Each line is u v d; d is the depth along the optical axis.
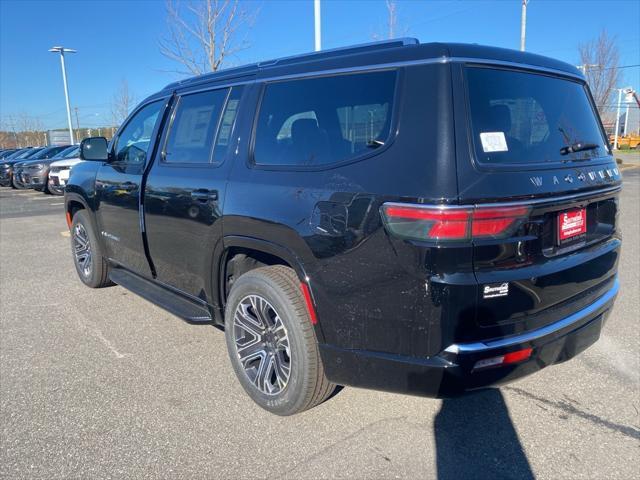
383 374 2.51
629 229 8.72
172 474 2.59
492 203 2.26
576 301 2.74
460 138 2.31
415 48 2.55
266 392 3.10
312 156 2.83
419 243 2.26
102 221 4.98
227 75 3.64
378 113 2.56
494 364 2.36
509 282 2.33
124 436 2.91
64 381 3.55
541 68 2.88
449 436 2.89
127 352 4.03
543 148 2.68
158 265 4.15
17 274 6.39
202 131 3.69
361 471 2.60
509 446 2.79
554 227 2.59
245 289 3.12
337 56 2.90
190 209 3.55
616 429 2.93
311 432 2.94
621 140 54.06
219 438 2.89
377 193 2.41
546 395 3.30
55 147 20.30
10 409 3.19
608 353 3.87
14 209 14.02
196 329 4.50
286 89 3.10
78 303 5.21
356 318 2.54
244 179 3.15
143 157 4.38
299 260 2.75
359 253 2.47
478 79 2.49
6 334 4.40
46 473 2.59
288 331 2.88
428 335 2.31
